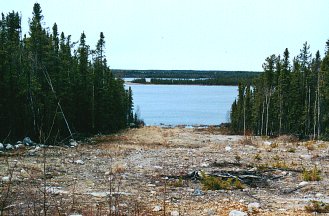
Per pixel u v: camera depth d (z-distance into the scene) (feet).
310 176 51.03
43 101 111.14
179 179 48.67
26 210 29.94
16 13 140.67
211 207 35.55
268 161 67.31
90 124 153.58
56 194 38.52
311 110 223.30
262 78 256.32
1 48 110.11
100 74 169.37
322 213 32.78
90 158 70.13
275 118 240.53
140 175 53.88
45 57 114.52
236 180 48.34
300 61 240.94
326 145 89.30
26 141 95.96
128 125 265.34
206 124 382.83
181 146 101.19
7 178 43.91
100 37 176.35
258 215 32.14
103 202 35.86
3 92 104.47
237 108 290.56
